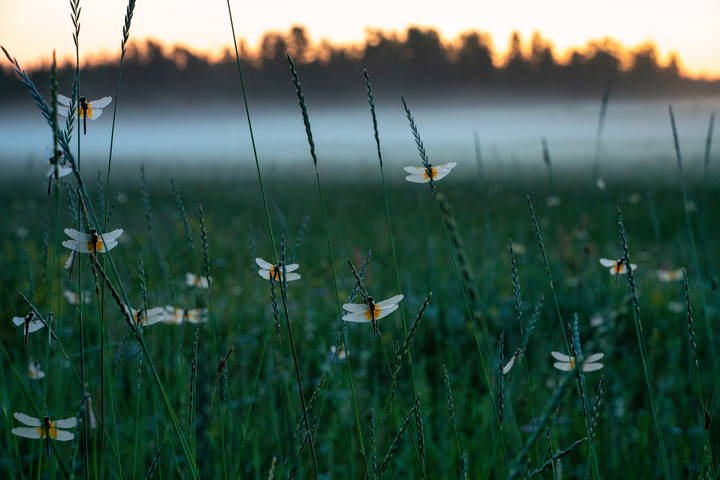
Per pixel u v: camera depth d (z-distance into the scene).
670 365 3.92
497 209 13.88
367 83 1.70
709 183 17.02
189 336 2.79
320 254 7.75
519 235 7.85
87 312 2.84
